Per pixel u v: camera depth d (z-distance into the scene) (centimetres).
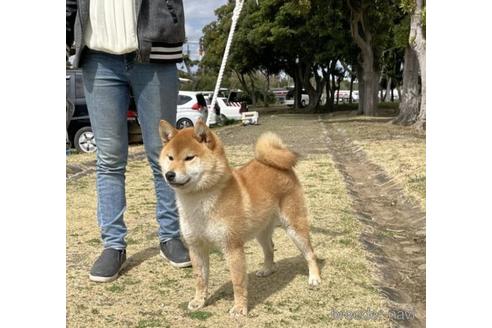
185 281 166
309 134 651
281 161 158
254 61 1404
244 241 144
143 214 249
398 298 157
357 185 330
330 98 1432
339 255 188
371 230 224
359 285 163
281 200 159
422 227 228
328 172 353
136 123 544
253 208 146
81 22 156
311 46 1132
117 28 156
